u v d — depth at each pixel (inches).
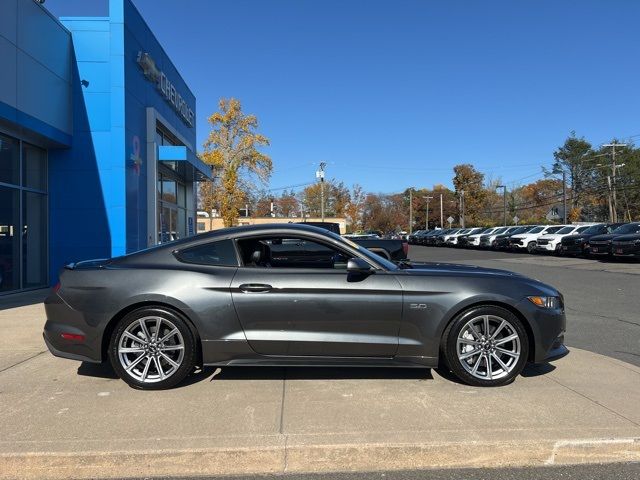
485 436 143.3
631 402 170.9
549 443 139.9
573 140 3041.3
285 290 182.4
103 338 184.5
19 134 436.1
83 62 492.4
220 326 182.1
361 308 182.2
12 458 133.0
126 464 134.0
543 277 611.5
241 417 157.9
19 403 170.6
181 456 134.7
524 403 169.9
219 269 188.4
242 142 1483.8
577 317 342.6
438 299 183.8
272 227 196.5
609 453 140.9
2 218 427.8
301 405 168.2
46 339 189.6
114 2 495.2
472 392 181.0
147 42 579.2
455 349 185.2
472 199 3255.4
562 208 2023.9
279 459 136.4
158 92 631.8
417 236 2113.7
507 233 1365.7
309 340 181.9
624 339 276.2
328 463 137.3
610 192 2456.9
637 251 816.9
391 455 137.9
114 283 183.6
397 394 179.0
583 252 943.7
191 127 864.9
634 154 2591.0
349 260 180.9
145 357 184.7
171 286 182.7
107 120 494.9
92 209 493.0
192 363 184.4
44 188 487.8
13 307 369.1
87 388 186.1
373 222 3794.3
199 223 2258.9
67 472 133.3
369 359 184.5
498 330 187.3
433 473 134.5
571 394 179.0
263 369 209.3
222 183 1488.7
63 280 188.4
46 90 447.2
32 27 426.6
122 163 495.2
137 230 531.8
